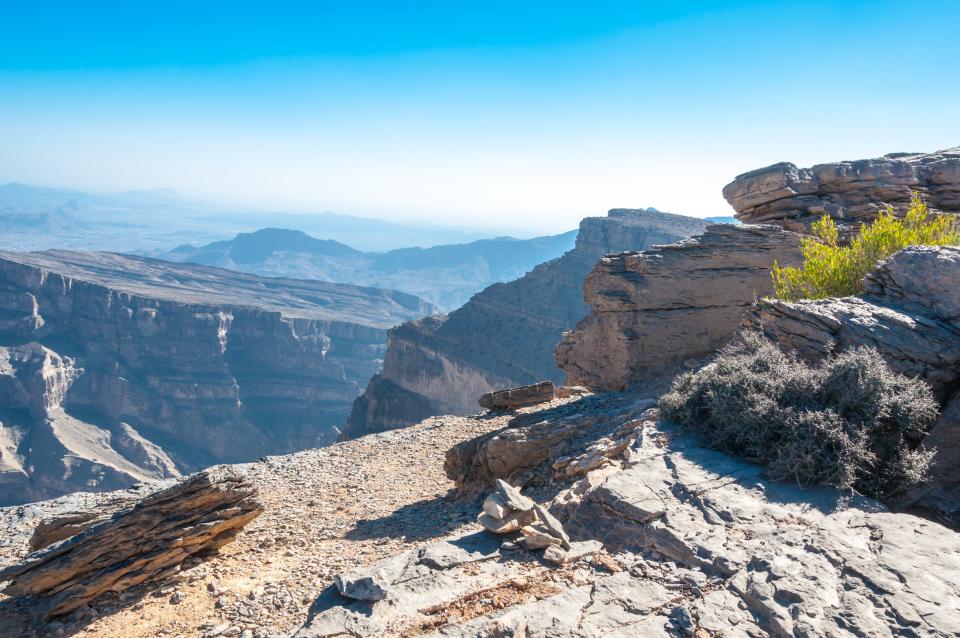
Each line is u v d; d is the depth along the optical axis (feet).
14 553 47.24
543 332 458.91
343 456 78.28
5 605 36.29
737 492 31.40
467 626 22.47
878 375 35.42
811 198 97.86
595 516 31.45
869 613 21.74
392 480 66.74
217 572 39.17
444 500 55.98
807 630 21.15
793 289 67.62
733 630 21.98
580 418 56.24
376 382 537.24
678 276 82.28
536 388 89.45
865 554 25.25
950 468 34.91
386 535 46.62
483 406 93.25
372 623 23.00
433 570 26.73
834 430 33.04
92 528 38.19
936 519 32.89
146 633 31.60
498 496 31.19
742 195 104.32
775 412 35.53
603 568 26.91
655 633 22.06
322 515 55.21
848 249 64.44
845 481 31.27
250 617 32.01
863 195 96.37
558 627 22.40
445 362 483.10
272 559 41.93
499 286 514.68
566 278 481.46
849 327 43.98
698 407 40.29
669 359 80.74
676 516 29.45
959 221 68.85
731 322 81.46
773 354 42.42
